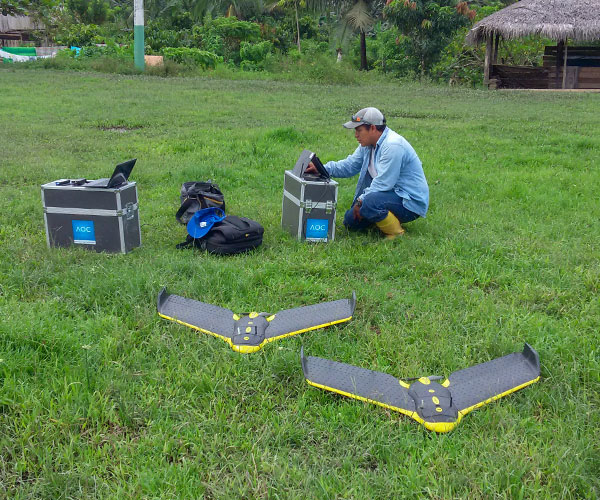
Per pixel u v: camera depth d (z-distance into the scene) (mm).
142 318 3525
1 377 2887
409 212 5254
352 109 14859
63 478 2262
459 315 3781
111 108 13609
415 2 25141
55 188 4551
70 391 2793
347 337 3463
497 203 6672
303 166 5105
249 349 3213
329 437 2578
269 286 4164
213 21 30969
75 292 3887
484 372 2996
